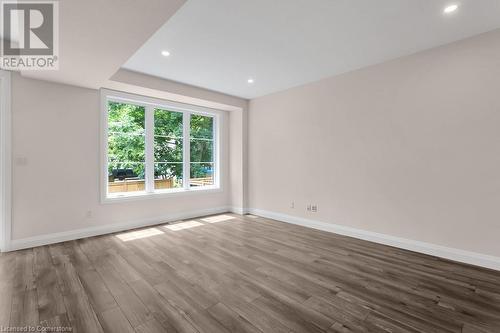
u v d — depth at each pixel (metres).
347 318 1.85
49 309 1.93
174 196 4.96
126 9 1.81
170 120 5.04
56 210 3.54
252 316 1.86
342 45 3.03
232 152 5.86
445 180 3.03
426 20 2.49
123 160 4.39
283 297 2.13
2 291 2.19
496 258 2.69
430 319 1.84
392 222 3.48
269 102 5.19
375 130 3.64
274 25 2.56
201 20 2.46
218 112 5.71
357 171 3.85
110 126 4.24
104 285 2.31
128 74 3.76
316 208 4.41
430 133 3.13
